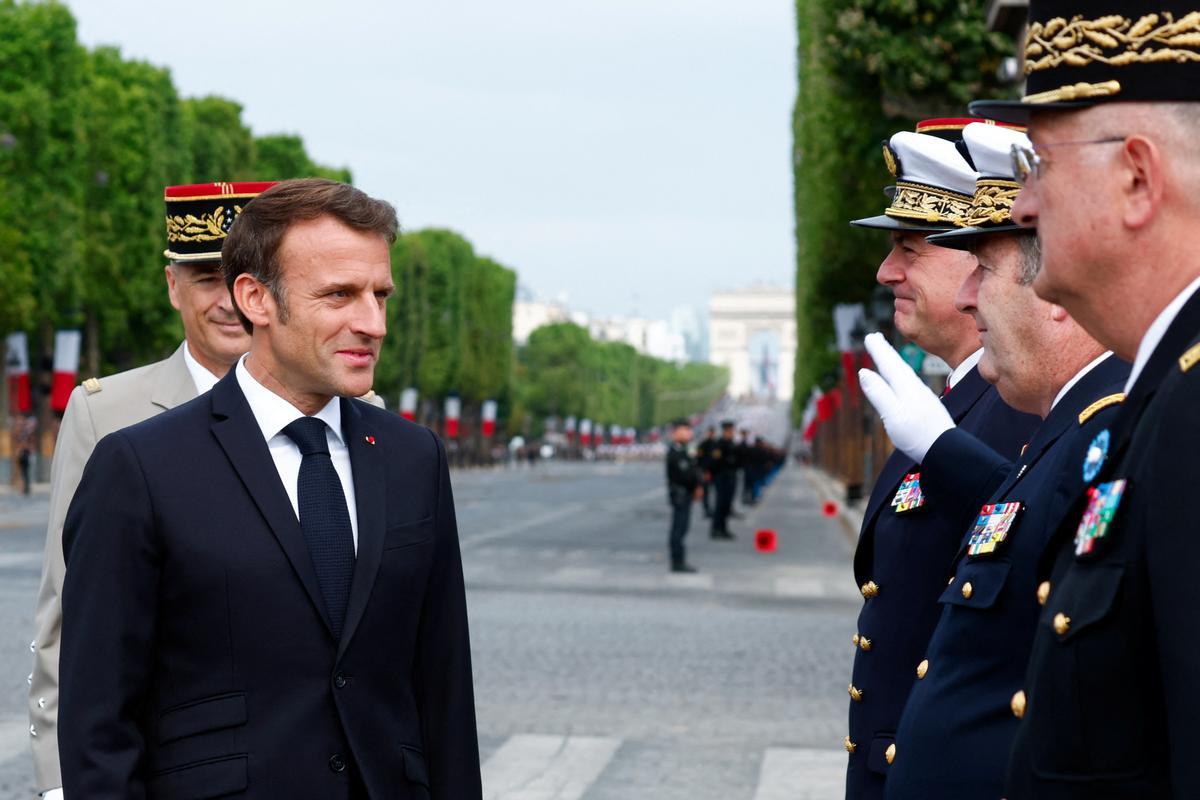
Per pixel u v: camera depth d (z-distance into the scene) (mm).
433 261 116312
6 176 56406
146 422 4371
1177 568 2656
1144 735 2826
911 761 3965
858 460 56656
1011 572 3787
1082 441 3312
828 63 28297
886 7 26016
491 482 92812
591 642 17906
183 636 4184
